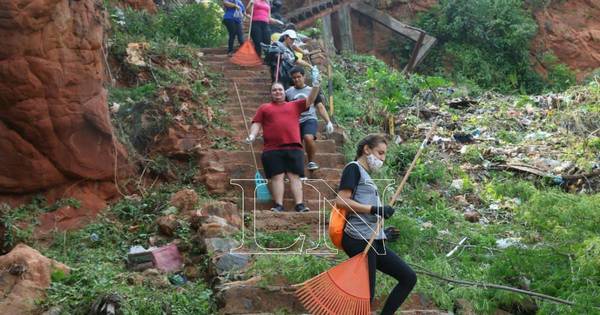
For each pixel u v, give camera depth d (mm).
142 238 8258
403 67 21109
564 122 12516
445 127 12828
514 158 11477
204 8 14781
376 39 21656
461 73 19484
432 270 7477
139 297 6703
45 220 8344
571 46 21266
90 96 8688
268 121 8844
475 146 11844
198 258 7668
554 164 11195
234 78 12445
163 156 9695
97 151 8758
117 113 9797
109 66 11367
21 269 6883
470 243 8586
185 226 8094
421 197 9922
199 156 9742
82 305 6668
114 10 13258
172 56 12203
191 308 6789
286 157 8781
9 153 8180
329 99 12242
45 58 8156
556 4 21859
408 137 12500
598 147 11492
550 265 7441
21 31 7941
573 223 7574
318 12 19859
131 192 9234
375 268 6090
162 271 7586
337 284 5863
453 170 11094
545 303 6953
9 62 7938
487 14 19969
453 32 20078
